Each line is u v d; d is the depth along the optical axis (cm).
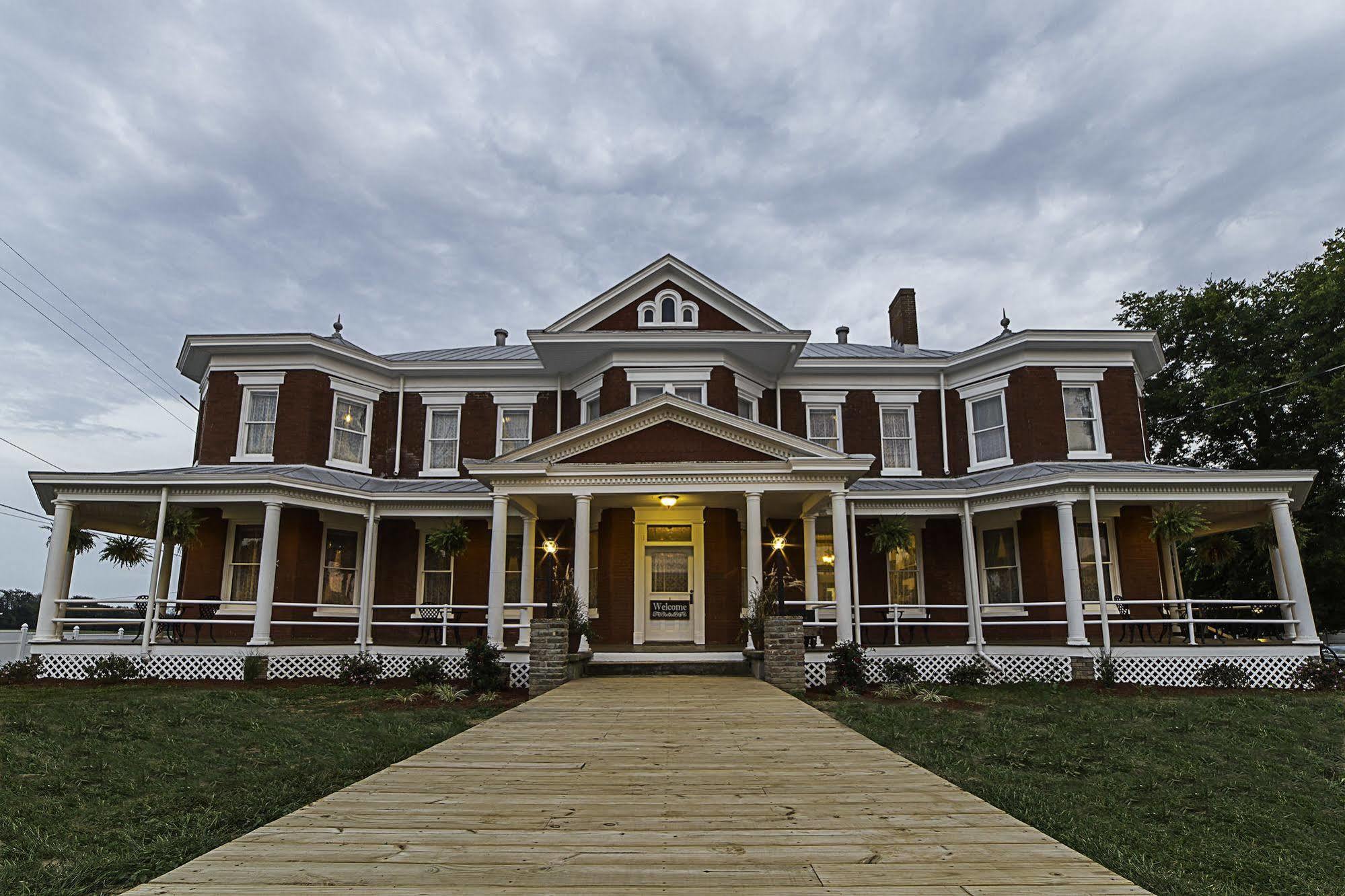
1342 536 2352
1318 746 1020
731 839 445
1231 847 680
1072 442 1877
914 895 355
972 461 2002
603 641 1703
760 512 1770
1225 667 1516
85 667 1595
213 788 792
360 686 1541
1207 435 2784
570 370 2025
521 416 2064
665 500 1678
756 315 1938
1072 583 1560
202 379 2072
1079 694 1426
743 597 1736
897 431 2075
